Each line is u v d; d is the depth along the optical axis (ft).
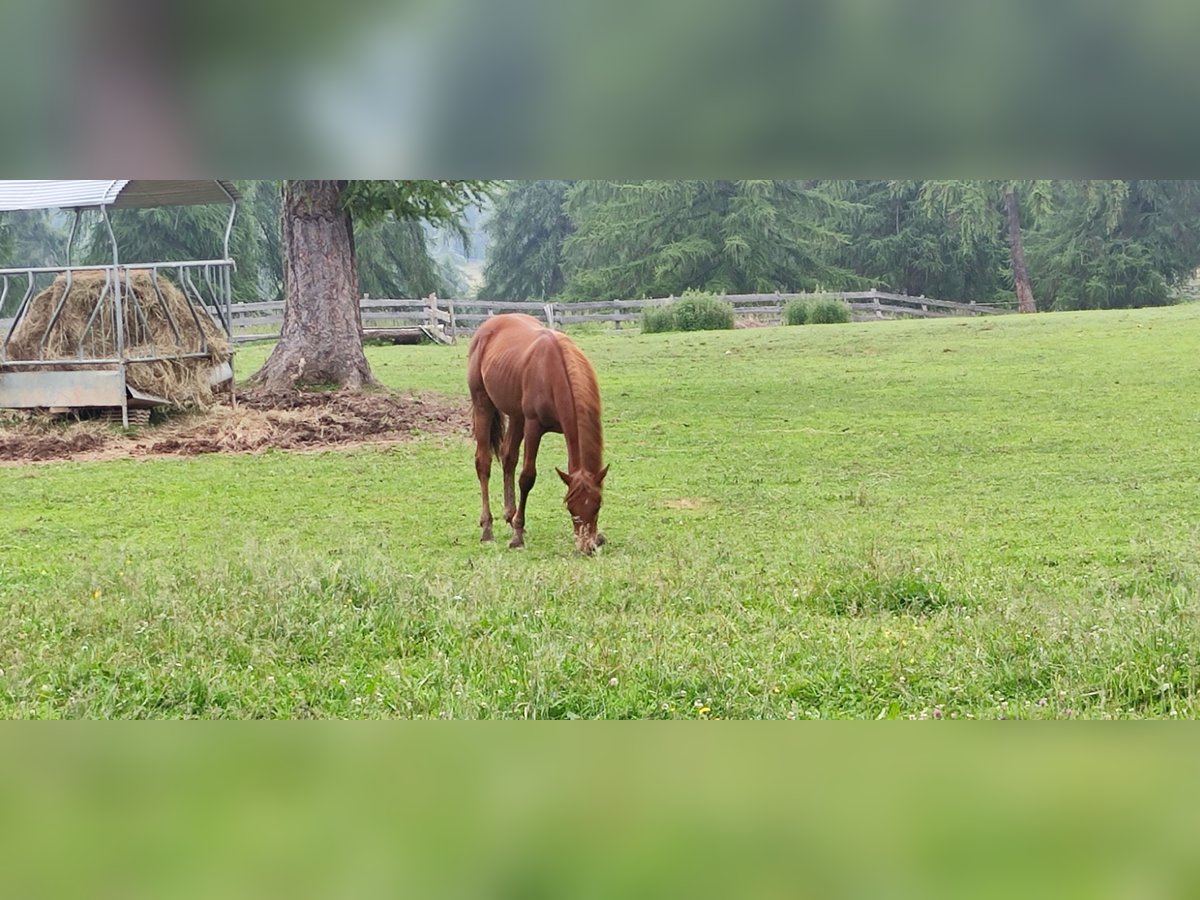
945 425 45.19
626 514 31.89
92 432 43.65
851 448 41.37
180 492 35.40
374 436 45.27
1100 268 127.95
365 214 54.95
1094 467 37.09
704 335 76.43
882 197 146.10
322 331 53.83
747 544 27.61
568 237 153.07
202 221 119.75
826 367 60.80
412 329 84.38
